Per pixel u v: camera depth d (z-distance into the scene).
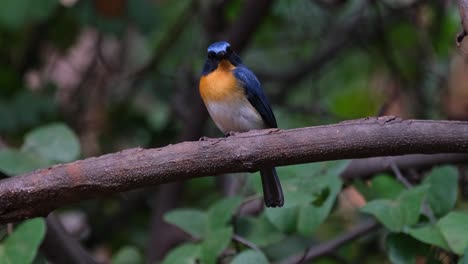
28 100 11.43
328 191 7.02
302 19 13.27
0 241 7.11
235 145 5.57
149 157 5.62
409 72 12.44
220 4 12.12
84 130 12.78
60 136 7.68
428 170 8.55
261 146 5.55
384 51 12.14
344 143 5.51
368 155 5.58
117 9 10.41
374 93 12.68
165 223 10.99
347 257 10.54
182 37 13.49
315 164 7.20
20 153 7.50
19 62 12.52
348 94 12.77
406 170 8.49
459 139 5.43
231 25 11.91
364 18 12.87
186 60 13.35
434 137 5.45
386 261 10.42
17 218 5.79
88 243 12.19
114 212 12.87
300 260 8.03
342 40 13.06
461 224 6.26
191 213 7.62
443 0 11.77
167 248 10.73
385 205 6.68
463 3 5.37
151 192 12.70
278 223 7.08
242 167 5.61
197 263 7.16
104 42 14.04
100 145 12.70
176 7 13.16
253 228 7.76
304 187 6.98
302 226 6.94
